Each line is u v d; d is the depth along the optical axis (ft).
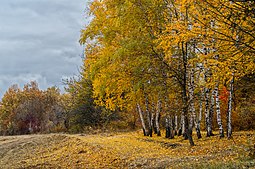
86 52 73.36
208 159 38.45
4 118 196.75
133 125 123.54
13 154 76.89
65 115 140.56
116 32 60.80
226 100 84.23
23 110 161.99
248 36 30.48
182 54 55.26
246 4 25.36
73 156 60.13
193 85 65.10
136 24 53.83
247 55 32.24
